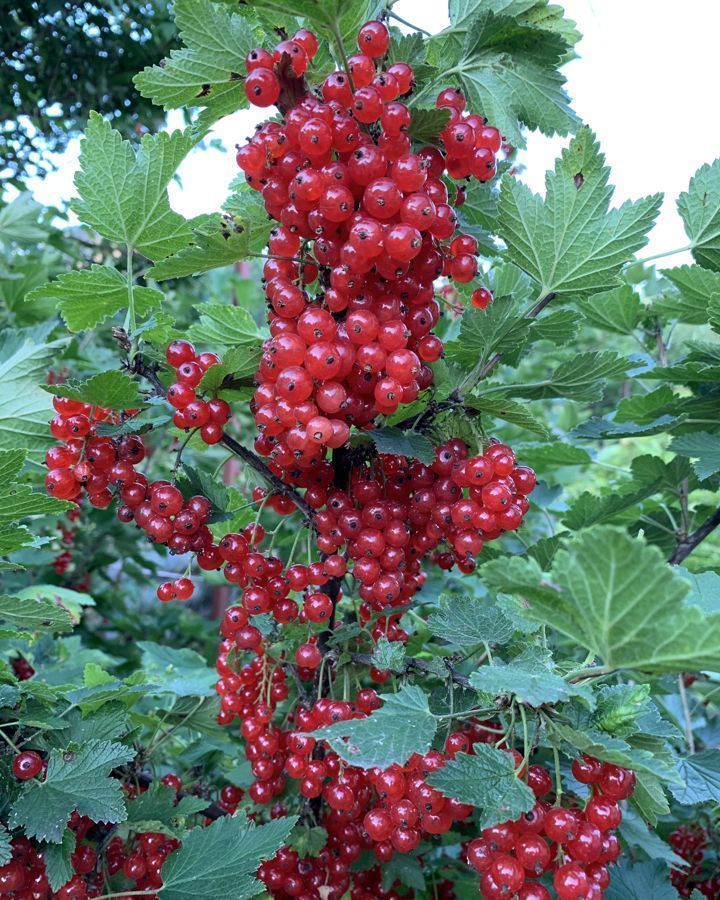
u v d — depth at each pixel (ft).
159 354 1.00
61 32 2.40
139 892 0.86
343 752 0.70
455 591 1.67
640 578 0.60
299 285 0.89
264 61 0.82
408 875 0.99
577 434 1.29
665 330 1.54
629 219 0.91
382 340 0.82
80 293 1.04
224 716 1.05
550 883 0.94
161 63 0.88
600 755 0.69
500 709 0.76
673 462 1.30
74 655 1.86
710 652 0.62
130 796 1.04
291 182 0.82
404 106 0.79
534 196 0.91
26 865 0.88
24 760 0.87
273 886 0.93
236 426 3.01
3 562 0.91
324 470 0.97
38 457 1.33
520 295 1.20
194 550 0.96
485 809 0.67
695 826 1.26
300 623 0.97
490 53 0.91
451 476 0.87
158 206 1.00
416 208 0.77
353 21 0.87
